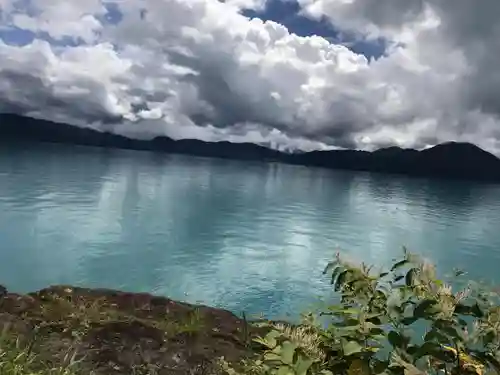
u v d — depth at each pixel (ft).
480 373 5.09
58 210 73.92
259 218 83.76
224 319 14.42
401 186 174.60
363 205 111.55
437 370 5.32
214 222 76.07
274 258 53.42
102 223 66.90
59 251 49.85
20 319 11.91
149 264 47.39
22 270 42.57
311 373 5.45
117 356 10.53
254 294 38.75
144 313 14.60
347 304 6.04
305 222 82.53
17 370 7.94
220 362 10.16
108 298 15.83
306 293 39.09
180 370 10.29
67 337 11.11
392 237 73.67
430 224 88.22
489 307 4.90
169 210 83.82
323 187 153.17
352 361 5.43
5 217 65.46
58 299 14.49
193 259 50.75
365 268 6.07
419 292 5.13
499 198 145.69
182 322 13.51
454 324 4.82
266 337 6.25
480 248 69.26
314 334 6.58
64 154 190.49
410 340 4.91
